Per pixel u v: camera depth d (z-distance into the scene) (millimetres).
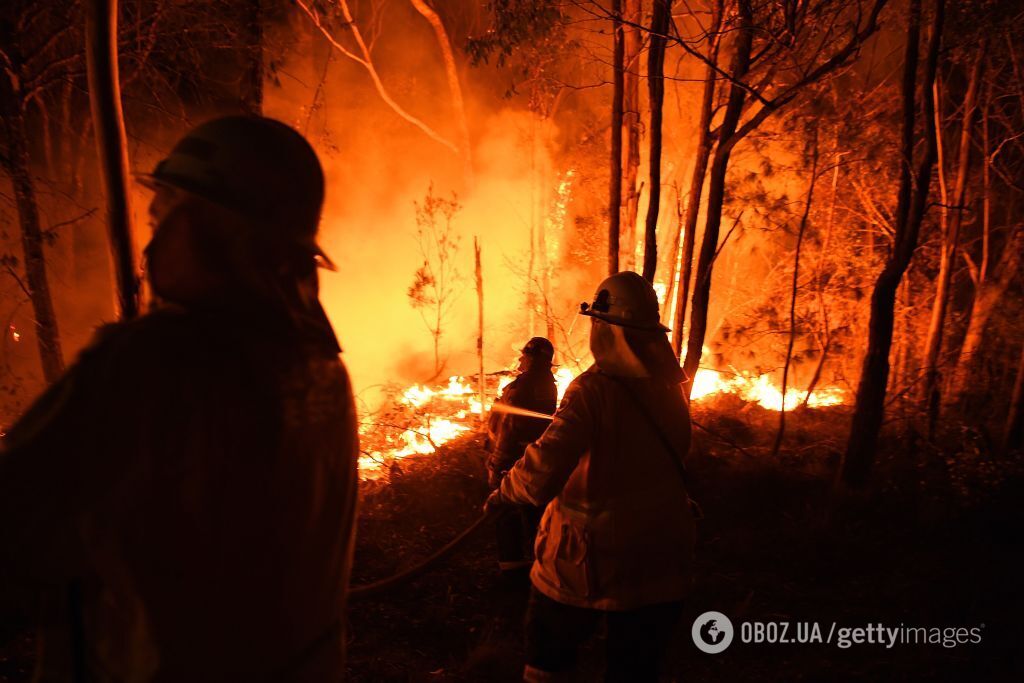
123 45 8156
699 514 3123
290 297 1320
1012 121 11312
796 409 10812
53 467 1087
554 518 2932
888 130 10742
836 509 6891
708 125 7820
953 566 5809
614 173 7676
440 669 4289
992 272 11891
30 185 6797
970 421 9820
